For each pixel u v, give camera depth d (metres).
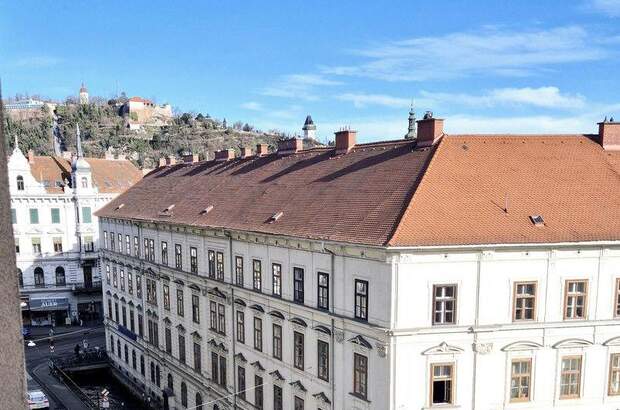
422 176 26.44
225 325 36.94
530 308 24.77
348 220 26.78
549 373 24.97
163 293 46.06
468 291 23.98
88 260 71.25
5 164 2.77
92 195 71.00
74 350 60.59
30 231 68.06
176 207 44.84
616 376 25.73
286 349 30.75
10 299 2.85
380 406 24.05
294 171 38.31
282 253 30.56
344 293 26.05
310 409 28.94
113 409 48.16
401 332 23.22
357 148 35.78
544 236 24.31
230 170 47.34
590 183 28.19
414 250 23.06
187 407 43.16
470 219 24.55
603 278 25.19
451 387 24.08
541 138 30.97
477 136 29.94
